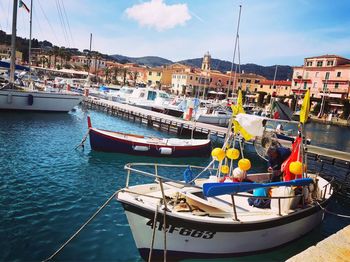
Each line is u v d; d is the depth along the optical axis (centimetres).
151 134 2745
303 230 887
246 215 738
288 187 788
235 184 660
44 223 892
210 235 692
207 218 675
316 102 7094
